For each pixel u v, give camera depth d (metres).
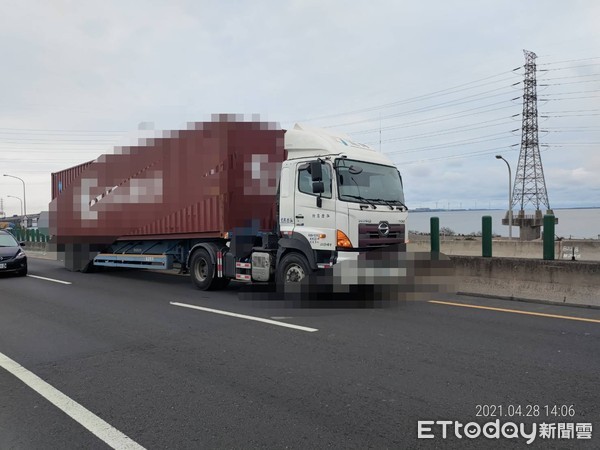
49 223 18.41
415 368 5.09
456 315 7.91
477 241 19.31
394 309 8.47
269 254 9.60
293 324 7.30
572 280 8.96
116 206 13.85
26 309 8.91
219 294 10.52
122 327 7.28
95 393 4.54
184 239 12.00
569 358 5.37
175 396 4.43
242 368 5.19
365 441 3.52
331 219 8.66
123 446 3.50
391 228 9.20
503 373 4.89
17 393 4.57
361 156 9.23
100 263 15.05
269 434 3.64
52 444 3.55
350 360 5.40
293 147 9.41
